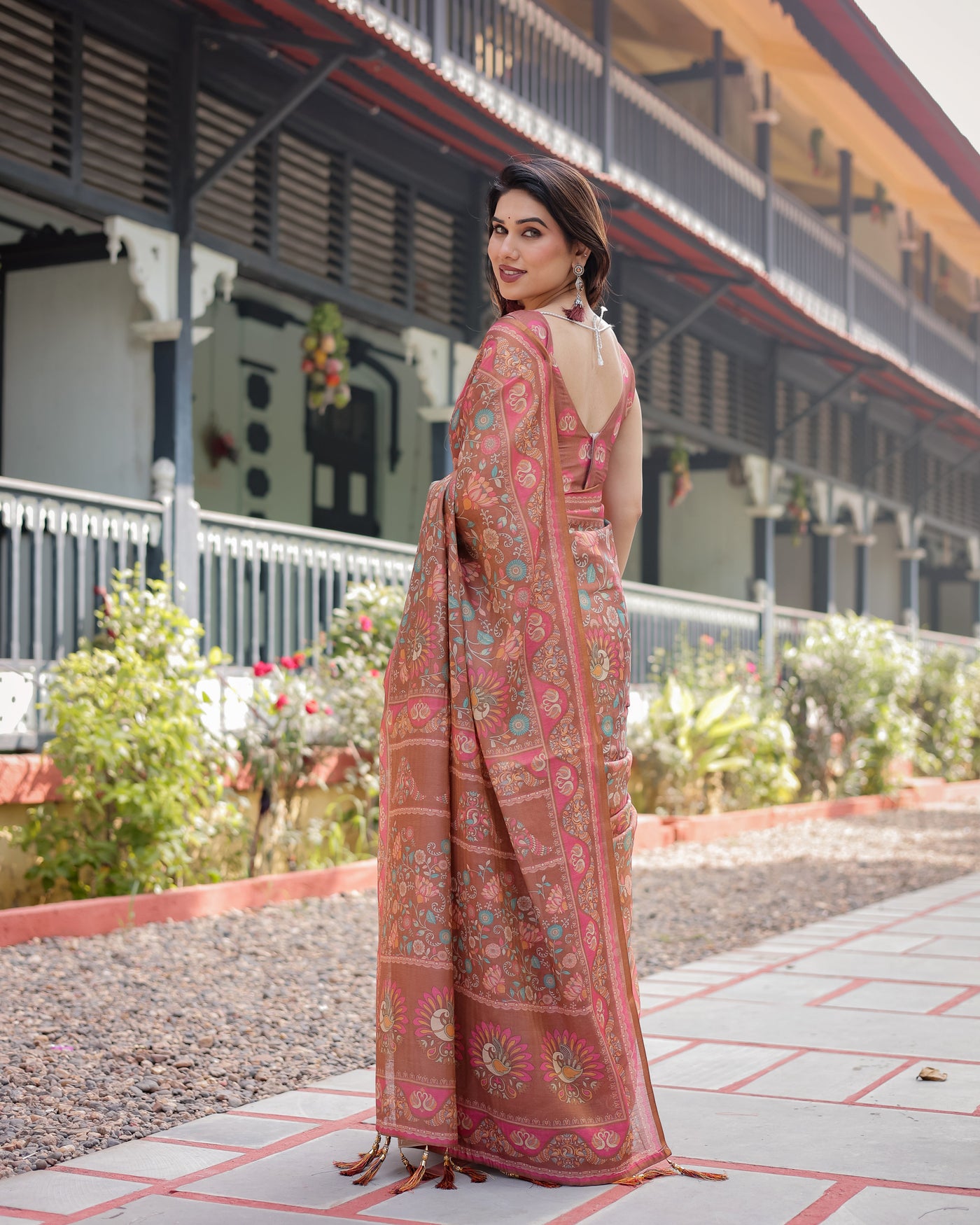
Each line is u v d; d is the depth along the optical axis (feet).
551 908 8.38
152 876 20.03
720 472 51.57
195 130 25.21
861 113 53.98
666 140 42.37
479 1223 7.54
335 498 41.86
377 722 24.48
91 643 21.39
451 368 33.06
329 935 18.74
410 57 24.64
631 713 36.76
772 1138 9.09
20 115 23.65
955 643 69.82
